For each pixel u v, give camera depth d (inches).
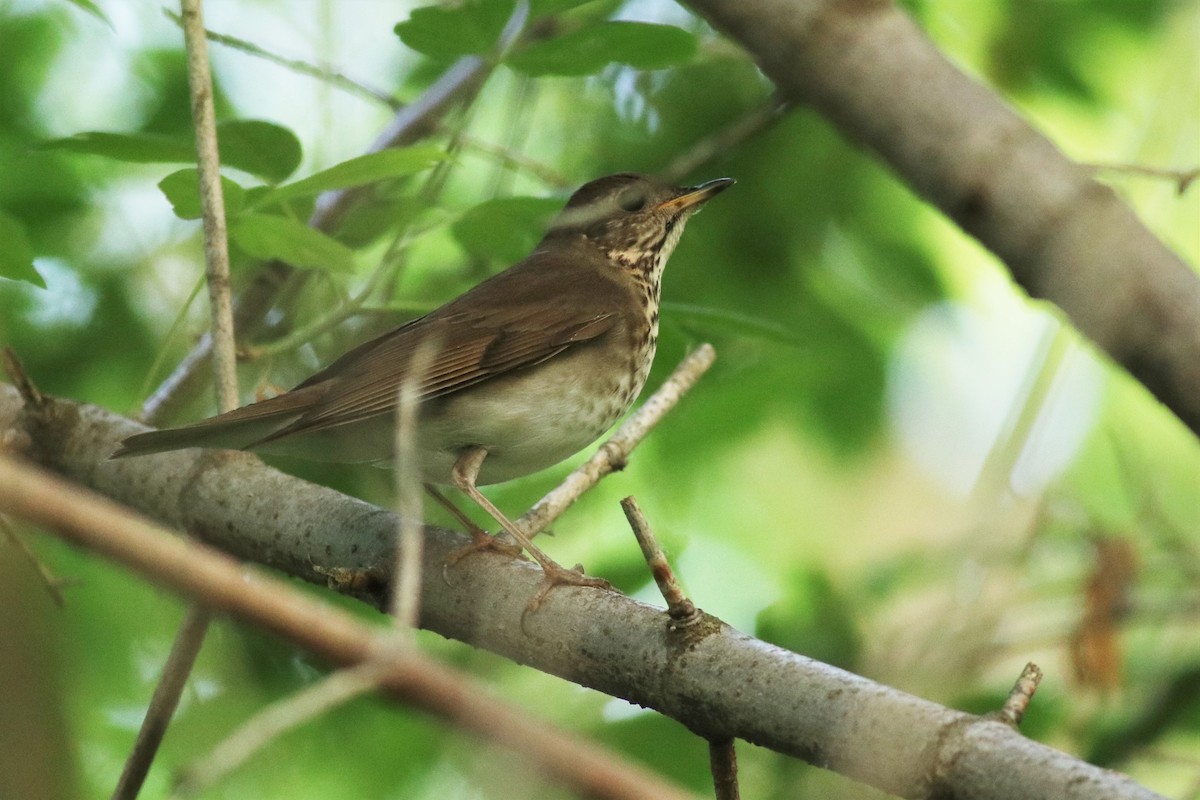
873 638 436.5
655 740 433.4
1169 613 412.8
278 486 313.0
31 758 208.4
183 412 454.3
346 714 456.8
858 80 187.0
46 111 511.8
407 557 183.5
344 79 390.3
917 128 185.6
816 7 186.9
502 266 464.1
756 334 389.7
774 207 536.4
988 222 185.0
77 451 332.5
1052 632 417.1
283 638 126.0
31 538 330.3
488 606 272.1
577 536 497.0
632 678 243.6
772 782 421.7
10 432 334.6
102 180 500.4
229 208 321.7
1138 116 542.6
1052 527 412.5
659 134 531.5
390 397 360.5
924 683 335.0
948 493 610.5
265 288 470.9
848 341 534.6
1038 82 548.7
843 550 549.6
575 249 448.1
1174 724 427.8
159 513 319.9
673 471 518.3
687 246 530.9
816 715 215.9
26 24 507.8
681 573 489.4
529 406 389.4
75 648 434.3
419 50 331.9
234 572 128.5
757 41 191.5
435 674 126.3
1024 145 183.8
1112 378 550.6
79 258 495.5
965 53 543.8
